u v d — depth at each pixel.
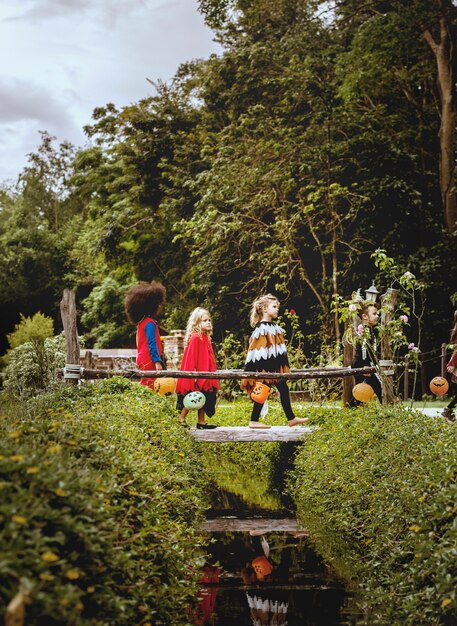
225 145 25.86
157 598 4.57
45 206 56.78
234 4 27.59
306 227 24.33
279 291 24.94
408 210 22.70
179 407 10.84
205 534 7.43
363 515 6.80
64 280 50.62
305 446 10.27
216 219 24.03
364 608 5.02
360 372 10.20
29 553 3.05
